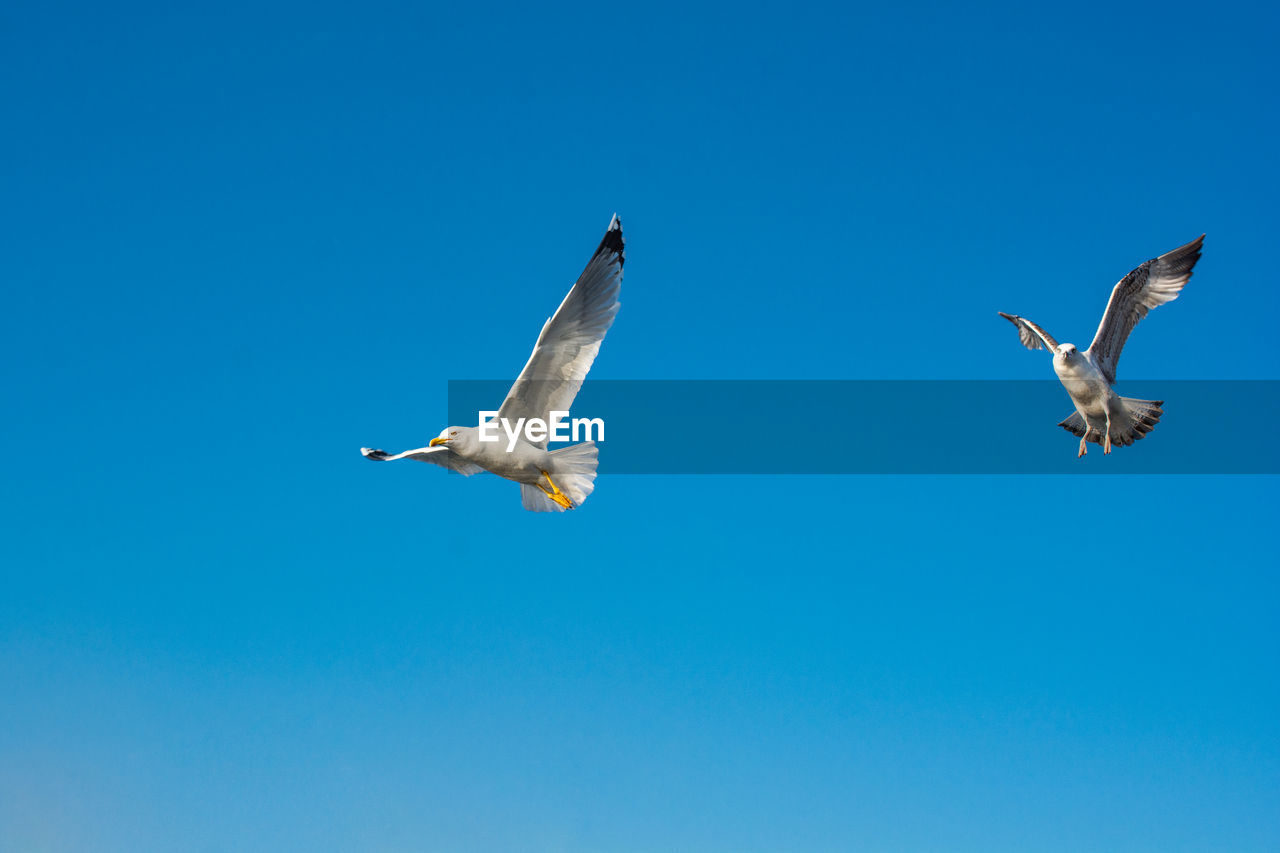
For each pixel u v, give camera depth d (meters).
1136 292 15.65
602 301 12.41
